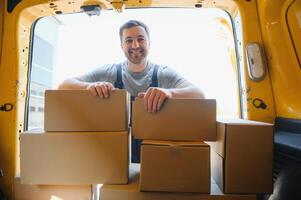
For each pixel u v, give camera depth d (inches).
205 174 39.8
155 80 65.5
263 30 59.5
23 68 65.1
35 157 42.4
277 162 48.4
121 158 42.3
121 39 67.5
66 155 42.3
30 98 68.1
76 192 44.1
